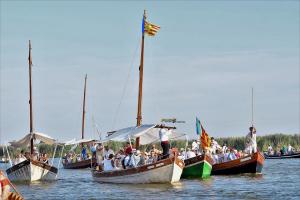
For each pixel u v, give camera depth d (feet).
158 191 128.47
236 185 142.92
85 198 119.44
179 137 166.91
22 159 168.35
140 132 148.36
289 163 280.10
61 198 121.08
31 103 184.03
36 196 126.21
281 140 399.03
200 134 168.66
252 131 182.29
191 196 119.65
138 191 128.88
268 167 236.84
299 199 114.83
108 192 128.67
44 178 163.63
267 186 140.46
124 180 146.61
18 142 173.78
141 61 174.91
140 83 174.40
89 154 274.57
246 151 183.21
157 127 150.30
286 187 138.51
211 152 182.80
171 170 139.64
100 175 156.87
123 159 149.48
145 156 149.48
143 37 175.73
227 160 177.47
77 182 161.68
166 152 144.36
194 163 162.50
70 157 286.46
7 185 81.46
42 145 313.94
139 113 173.17
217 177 167.63
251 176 171.94
